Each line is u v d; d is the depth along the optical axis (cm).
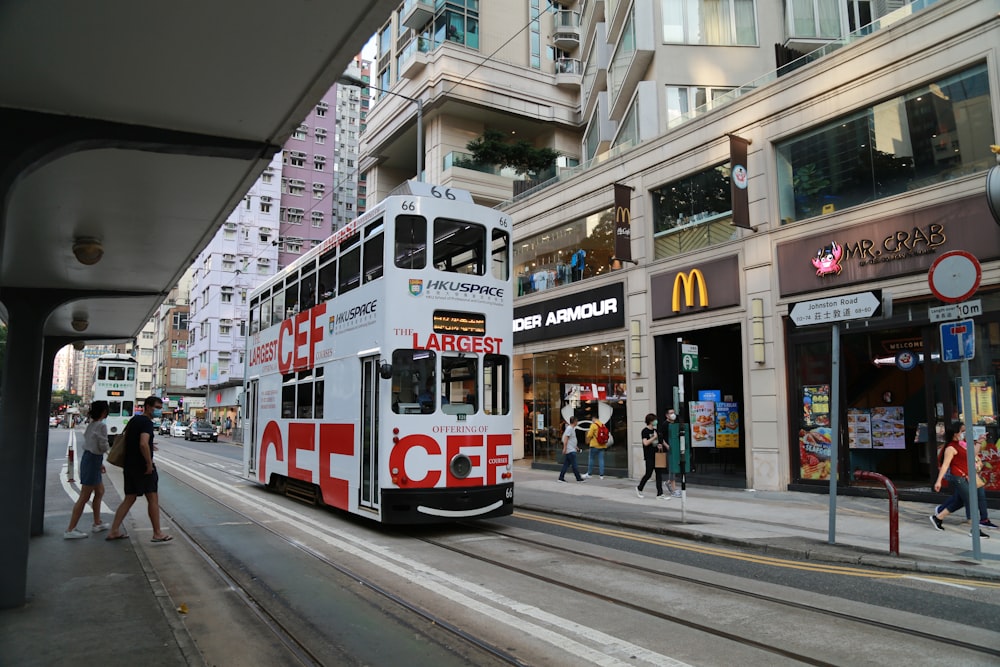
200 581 765
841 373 1447
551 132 4231
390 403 1011
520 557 896
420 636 578
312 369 1329
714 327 1719
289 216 7181
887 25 1393
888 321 1340
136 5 381
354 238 1175
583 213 2141
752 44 2222
